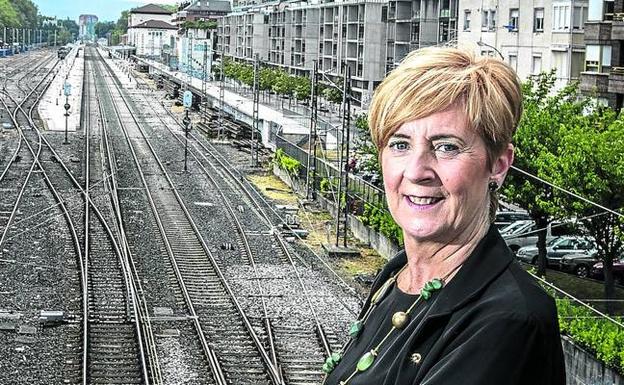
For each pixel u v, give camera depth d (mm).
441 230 3150
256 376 22125
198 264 33375
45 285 29172
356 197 41656
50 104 94125
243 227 40594
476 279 3025
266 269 33188
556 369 2893
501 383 2752
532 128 29250
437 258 3213
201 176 55406
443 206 3150
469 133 3100
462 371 2777
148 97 117562
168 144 70375
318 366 23047
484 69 3127
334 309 28234
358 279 32438
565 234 35000
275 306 28250
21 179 50469
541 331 2820
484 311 2885
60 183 50031
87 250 33594
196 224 40656
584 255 32219
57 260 32594
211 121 82062
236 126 76938
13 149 62312
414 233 3174
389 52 87562
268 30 133625
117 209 42312
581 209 25906
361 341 3473
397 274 3611
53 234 36906
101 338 24172
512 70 3188
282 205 47375
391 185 3219
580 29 45688
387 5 89250
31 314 26016
